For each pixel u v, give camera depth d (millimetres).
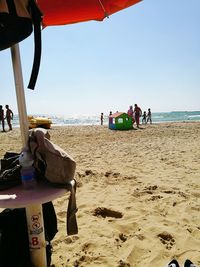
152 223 3488
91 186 5160
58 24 2555
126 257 2730
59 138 15000
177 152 9031
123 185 5246
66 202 4309
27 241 2143
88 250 2881
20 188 1888
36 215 1992
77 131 20594
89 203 4246
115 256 2760
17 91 1916
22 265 2102
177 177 5785
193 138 13445
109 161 7629
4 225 2137
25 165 1859
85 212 3912
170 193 4711
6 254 2064
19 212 2209
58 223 3539
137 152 9250
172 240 3072
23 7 1715
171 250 2883
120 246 2957
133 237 3105
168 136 14789
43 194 1752
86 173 6176
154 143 11703
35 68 1793
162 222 3527
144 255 2803
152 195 4555
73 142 12836
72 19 2475
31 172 1870
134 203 4223
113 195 4637
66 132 19641
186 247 2932
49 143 1919
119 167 6809
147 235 3172
